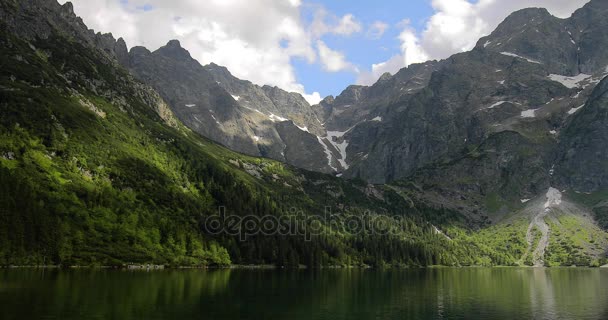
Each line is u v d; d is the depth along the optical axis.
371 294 130.25
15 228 156.75
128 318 80.94
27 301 91.12
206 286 131.88
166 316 84.88
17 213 159.50
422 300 119.81
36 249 159.12
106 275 144.38
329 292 131.62
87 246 175.00
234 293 120.56
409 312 100.62
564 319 94.50
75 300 94.62
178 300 103.06
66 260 163.00
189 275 164.00
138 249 188.88
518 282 185.50
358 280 178.25
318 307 104.06
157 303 97.50
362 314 96.75
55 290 105.62
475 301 119.94
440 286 159.25
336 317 92.56
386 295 129.00
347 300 116.50
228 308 97.00
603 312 103.88
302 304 107.12
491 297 129.00
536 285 171.00
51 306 87.31
